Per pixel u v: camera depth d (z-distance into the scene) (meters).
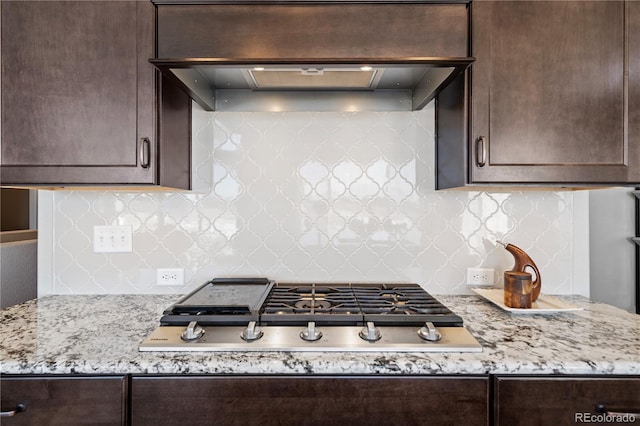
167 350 0.88
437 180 1.44
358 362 0.83
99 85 1.10
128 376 0.84
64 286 1.47
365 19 1.07
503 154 1.09
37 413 0.83
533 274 1.46
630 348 0.90
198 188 1.47
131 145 1.10
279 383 0.84
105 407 0.83
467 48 1.08
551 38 1.09
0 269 1.86
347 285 1.43
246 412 0.84
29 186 1.17
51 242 1.47
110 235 1.47
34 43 1.10
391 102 1.46
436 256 1.48
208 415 0.84
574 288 1.47
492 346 0.91
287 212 1.48
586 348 0.90
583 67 1.10
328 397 0.84
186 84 1.19
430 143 1.47
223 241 1.48
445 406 0.84
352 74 1.29
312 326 0.93
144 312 1.22
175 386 0.84
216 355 0.86
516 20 1.09
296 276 1.49
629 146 1.10
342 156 1.48
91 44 1.10
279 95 1.46
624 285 1.89
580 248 1.47
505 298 1.23
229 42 1.07
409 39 1.07
